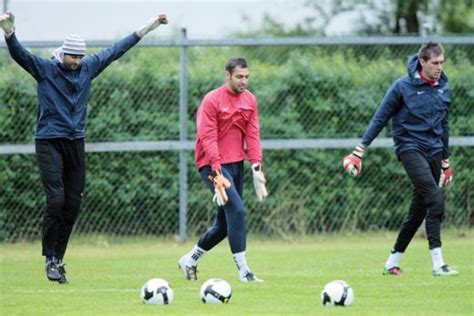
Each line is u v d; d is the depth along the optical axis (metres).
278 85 41.44
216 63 41.22
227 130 27.52
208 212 41.12
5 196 39.97
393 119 29.39
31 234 40.25
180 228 40.56
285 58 48.19
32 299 24.55
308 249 38.41
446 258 34.44
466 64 42.81
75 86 27.59
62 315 21.78
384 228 42.25
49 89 27.42
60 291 26.23
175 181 40.94
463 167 42.41
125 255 37.00
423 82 28.78
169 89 40.81
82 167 28.14
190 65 41.09
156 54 41.44
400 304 23.27
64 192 27.94
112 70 40.44
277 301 23.78
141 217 40.84
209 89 40.84
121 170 40.59
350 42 40.50
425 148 28.98
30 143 39.94
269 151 41.34
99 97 40.38
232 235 27.48
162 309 22.47
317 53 42.62
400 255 29.73
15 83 39.78
